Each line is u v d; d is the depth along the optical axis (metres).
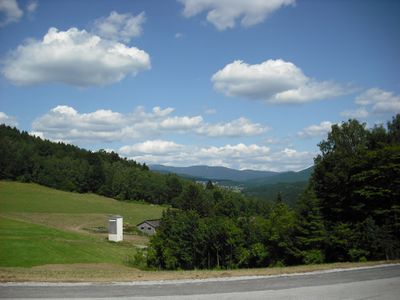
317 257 39.97
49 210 112.38
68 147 198.88
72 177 155.00
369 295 14.16
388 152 36.94
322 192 43.53
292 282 16.55
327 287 15.52
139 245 75.56
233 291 14.70
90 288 15.17
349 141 51.03
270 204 125.88
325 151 52.22
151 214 128.50
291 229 45.16
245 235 55.19
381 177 36.78
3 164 148.12
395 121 48.88
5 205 112.19
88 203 134.12
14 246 53.81
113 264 48.34
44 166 154.25
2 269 20.98
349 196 40.12
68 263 46.19
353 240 37.34
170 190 163.00
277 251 49.19
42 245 56.81
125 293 14.30
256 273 19.00
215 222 59.38
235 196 126.94
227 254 58.44
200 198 114.06
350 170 39.84
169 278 17.47
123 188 157.88
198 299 13.45
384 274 18.77
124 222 107.81
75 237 72.00
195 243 59.94
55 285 15.68
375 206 38.19
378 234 35.00
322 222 41.47
